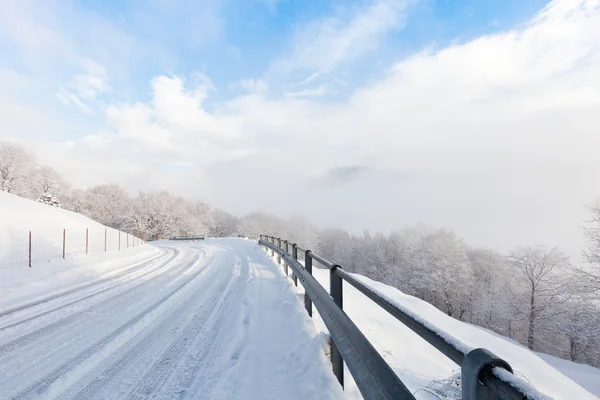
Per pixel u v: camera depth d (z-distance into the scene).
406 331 4.74
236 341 3.85
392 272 45.09
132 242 22.59
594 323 18.98
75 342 3.85
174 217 61.78
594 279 18.36
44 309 5.36
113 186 76.44
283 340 3.88
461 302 35.59
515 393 0.73
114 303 5.73
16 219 16.27
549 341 25.86
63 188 60.50
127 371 3.11
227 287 7.12
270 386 2.79
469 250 47.38
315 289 4.01
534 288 25.61
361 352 2.04
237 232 73.44
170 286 7.29
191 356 3.44
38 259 11.35
